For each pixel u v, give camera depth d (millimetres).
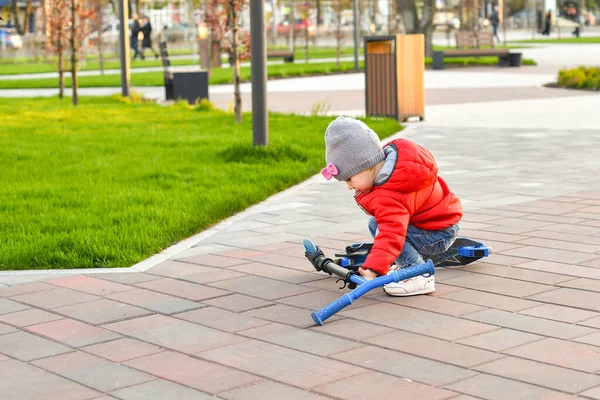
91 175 10898
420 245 6008
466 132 14914
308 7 67438
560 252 6832
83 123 17406
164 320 5477
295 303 5754
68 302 5941
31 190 9844
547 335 4969
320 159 11922
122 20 23312
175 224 8031
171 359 4777
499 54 36000
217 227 8312
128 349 4965
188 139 14227
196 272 6652
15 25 52750
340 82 29578
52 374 4609
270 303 5766
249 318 5461
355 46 35438
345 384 4336
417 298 5766
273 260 6930
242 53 16938
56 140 14492
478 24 54781
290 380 4414
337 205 9164
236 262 6910
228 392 4285
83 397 4285
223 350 4895
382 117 17266
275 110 20016
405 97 16984
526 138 13906
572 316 5301
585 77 24797
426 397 4141
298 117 17547
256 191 9656
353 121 5734
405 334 5055
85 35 24781
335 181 10703
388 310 5523
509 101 20797
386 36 17031
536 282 6043
